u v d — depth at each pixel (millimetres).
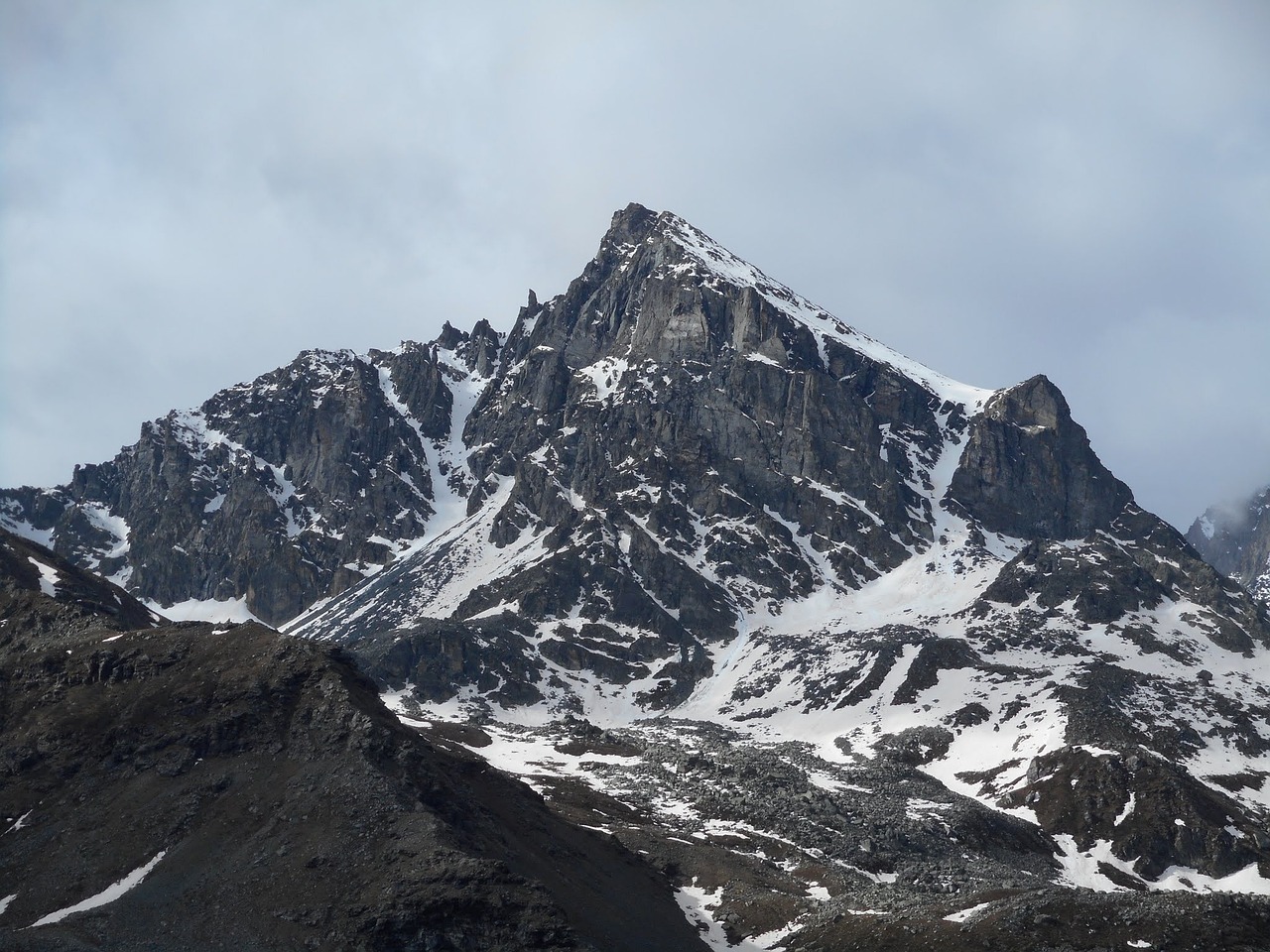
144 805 184500
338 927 159125
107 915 163875
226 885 168000
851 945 183750
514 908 164625
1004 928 178500
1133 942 173625
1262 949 171250
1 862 177500
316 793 181875
